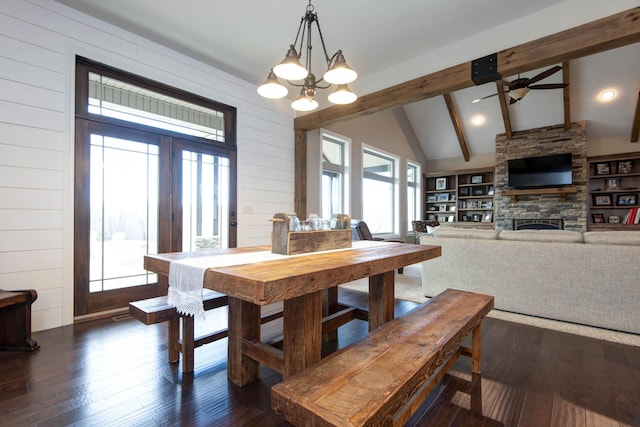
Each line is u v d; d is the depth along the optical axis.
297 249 1.85
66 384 1.79
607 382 1.81
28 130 2.63
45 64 2.72
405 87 3.85
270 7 2.91
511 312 3.08
